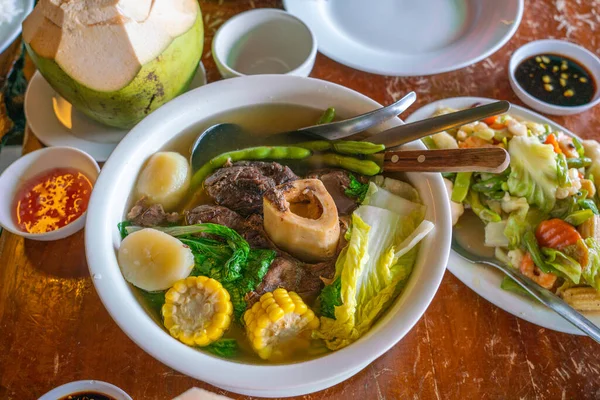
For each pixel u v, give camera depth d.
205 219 0.45
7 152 0.56
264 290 0.41
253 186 0.46
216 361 0.36
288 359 0.39
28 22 0.46
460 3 0.68
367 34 0.65
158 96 0.49
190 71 0.51
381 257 0.42
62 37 0.44
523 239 0.50
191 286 0.40
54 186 0.50
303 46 0.59
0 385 0.42
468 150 0.42
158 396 0.42
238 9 0.65
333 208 0.42
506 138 0.55
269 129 0.50
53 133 0.54
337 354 0.36
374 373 0.44
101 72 0.45
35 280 0.47
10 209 0.49
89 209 0.40
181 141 0.47
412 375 0.44
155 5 0.45
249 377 0.35
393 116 0.47
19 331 0.44
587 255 0.48
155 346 0.36
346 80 0.62
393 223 0.44
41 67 0.46
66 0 0.44
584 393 0.45
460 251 0.51
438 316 0.47
